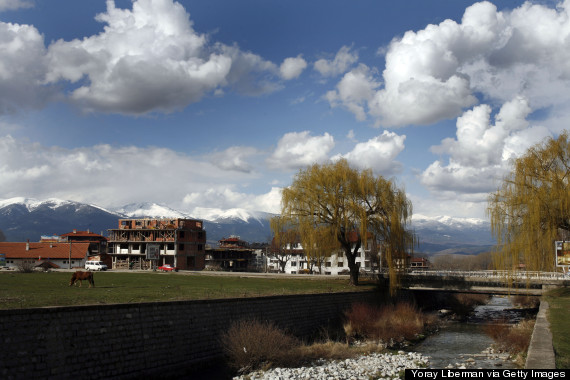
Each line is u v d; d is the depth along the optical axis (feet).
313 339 128.88
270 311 121.19
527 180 138.10
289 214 182.19
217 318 102.99
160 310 88.84
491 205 145.18
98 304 78.64
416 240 182.91
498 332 129.29
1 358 62.08
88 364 73.82
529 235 136.56
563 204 131.95
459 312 203.41
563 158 135.44
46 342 68.03
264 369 91.81
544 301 146.00
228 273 251.80
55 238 442.91
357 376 87.76
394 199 179.32
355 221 176.65
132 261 362.74
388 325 138.21
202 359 96.48
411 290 201.46
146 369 83.92
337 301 155.12
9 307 75.61
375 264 325.01
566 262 134.62
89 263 290.15
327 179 177.99
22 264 237.25
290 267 479.00
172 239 351.67
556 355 61.31
